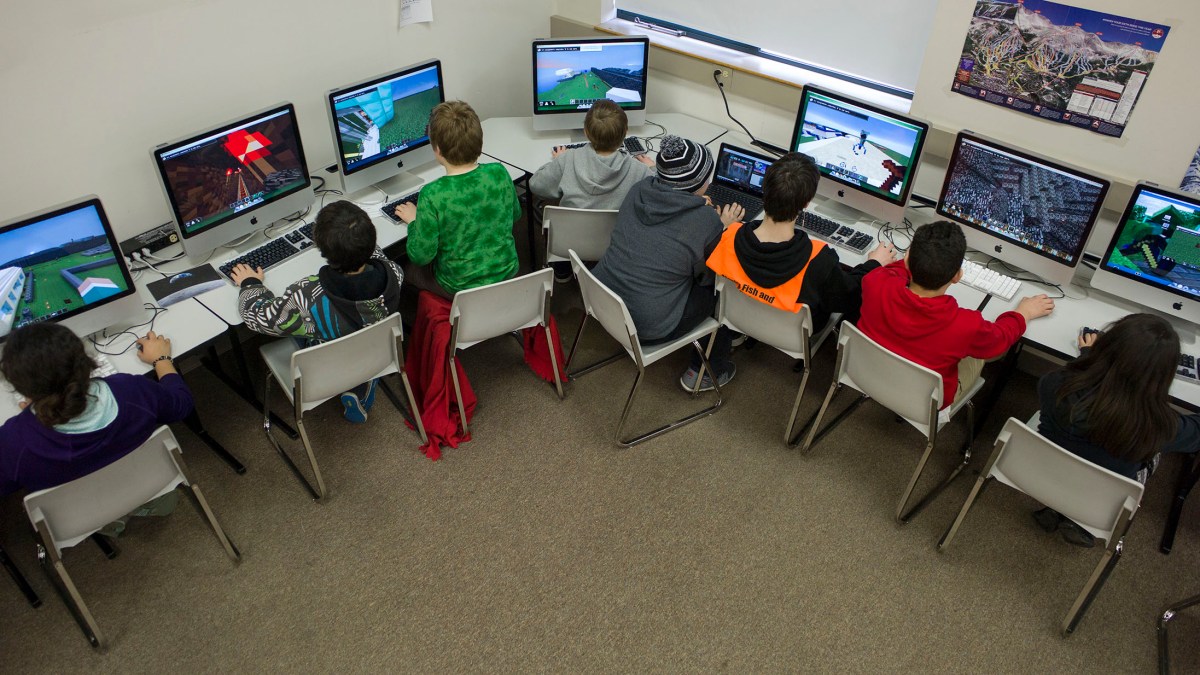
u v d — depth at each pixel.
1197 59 2.20
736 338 3.11
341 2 2.93
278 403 2.81
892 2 2.94
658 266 2.40
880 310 2.20
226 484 2.50
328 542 2.34
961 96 2.76
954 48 2.69
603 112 2.66
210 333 2.23
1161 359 1.74
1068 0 2.36
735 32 3.52
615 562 2.30
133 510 1.95
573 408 2.85
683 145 2.47
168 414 1.96
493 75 3.82
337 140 2.66
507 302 2.44
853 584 2.27
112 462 1.78
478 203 2.45
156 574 2.23
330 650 2.06
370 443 2.68
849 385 2.43
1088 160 2.57
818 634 2.13
